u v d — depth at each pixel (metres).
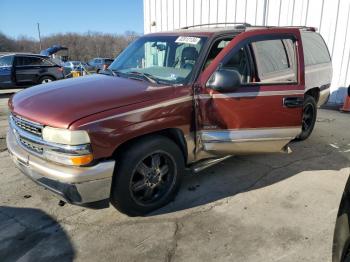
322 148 5.53
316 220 3.46
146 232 3.27
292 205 3.74
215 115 3.66
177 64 3.89
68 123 2.90
